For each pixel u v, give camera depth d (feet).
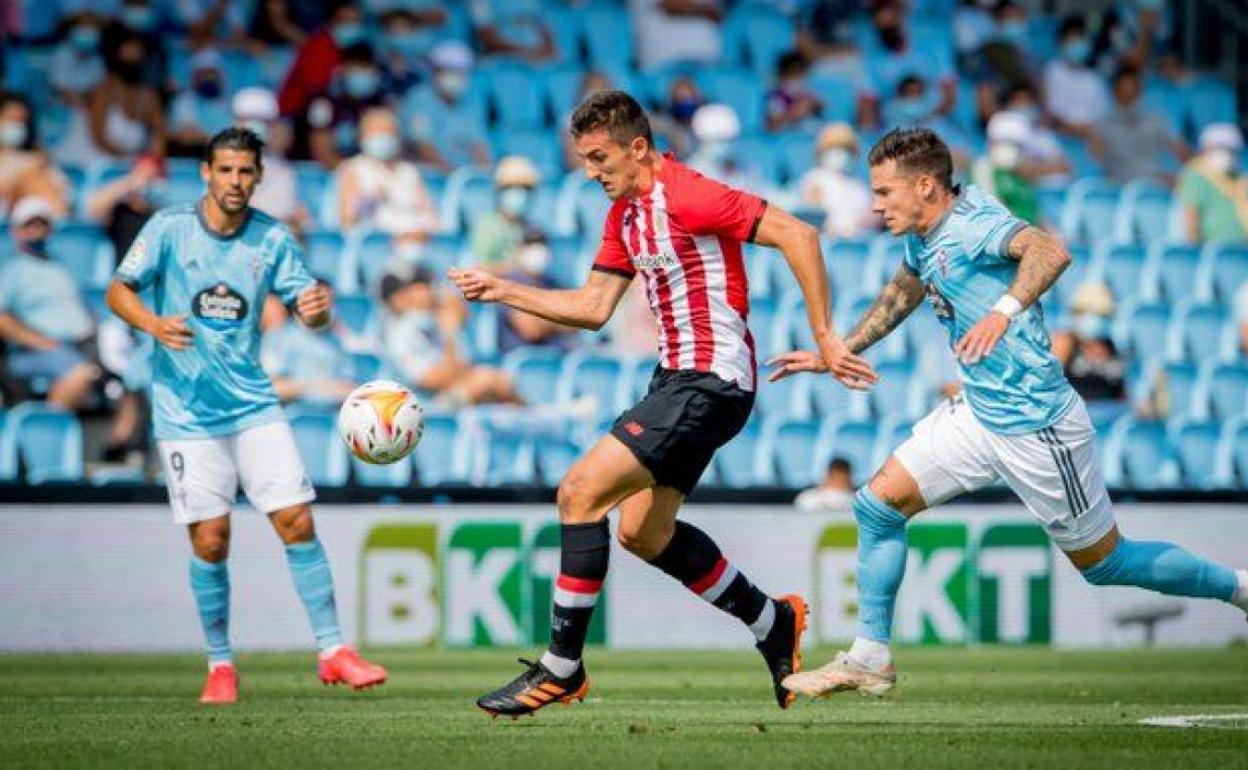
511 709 82.94
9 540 144.97
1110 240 218.79
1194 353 203.41
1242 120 247.70
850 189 205.46
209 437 104.22
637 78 222.89
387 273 175.94
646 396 82.99
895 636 157.48
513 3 228.43
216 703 104.42
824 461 178.40
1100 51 244.83
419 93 209.97
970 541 159.12
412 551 150.71
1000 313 80.12
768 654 88.17
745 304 82.84
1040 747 77.46
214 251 103.55
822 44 235.20
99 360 168.35
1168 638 163.22
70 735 82.74
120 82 199.21
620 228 83.35
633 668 137.49
